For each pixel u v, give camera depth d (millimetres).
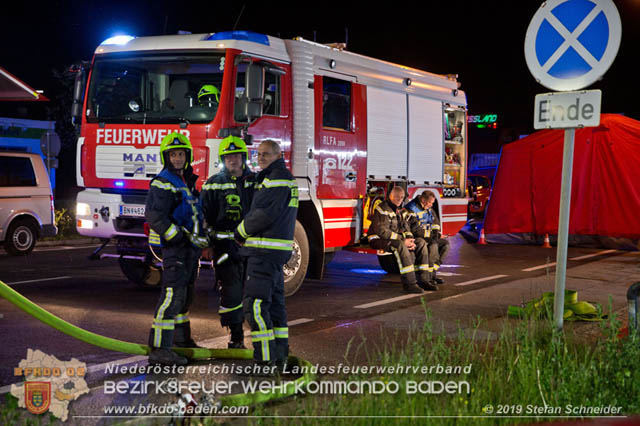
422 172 11688
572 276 11047
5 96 7133
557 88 5625
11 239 12547
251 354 5863
